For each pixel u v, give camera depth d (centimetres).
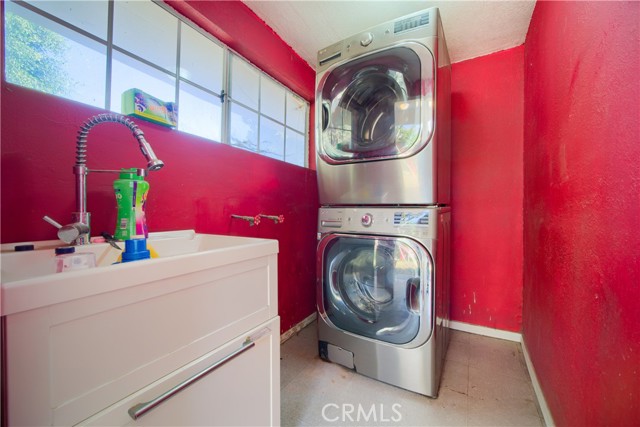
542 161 130
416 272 125
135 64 113
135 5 113
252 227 154
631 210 58
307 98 227
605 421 67
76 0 95
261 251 78
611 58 66
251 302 75
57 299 40
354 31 178
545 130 125
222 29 139
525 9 152
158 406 53
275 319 83
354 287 148
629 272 58
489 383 140
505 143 190
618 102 63
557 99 108
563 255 99
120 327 47
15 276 57
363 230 139
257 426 77
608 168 67
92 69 99
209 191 127
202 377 61
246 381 73
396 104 134
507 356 167
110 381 46
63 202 79
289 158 216
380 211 135
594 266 74
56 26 89
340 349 149
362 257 145
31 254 68
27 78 82
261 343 78
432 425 114
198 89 139
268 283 81
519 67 186
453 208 207
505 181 190
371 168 139
